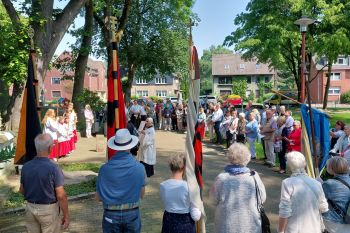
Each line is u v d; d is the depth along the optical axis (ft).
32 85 21.97
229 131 53.31
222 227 13.37
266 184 32.91
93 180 32.42
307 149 26.27
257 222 13.20
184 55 111.96
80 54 76.28
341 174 15.05
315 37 85.25
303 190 13.52
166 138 70.28
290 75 235.61
